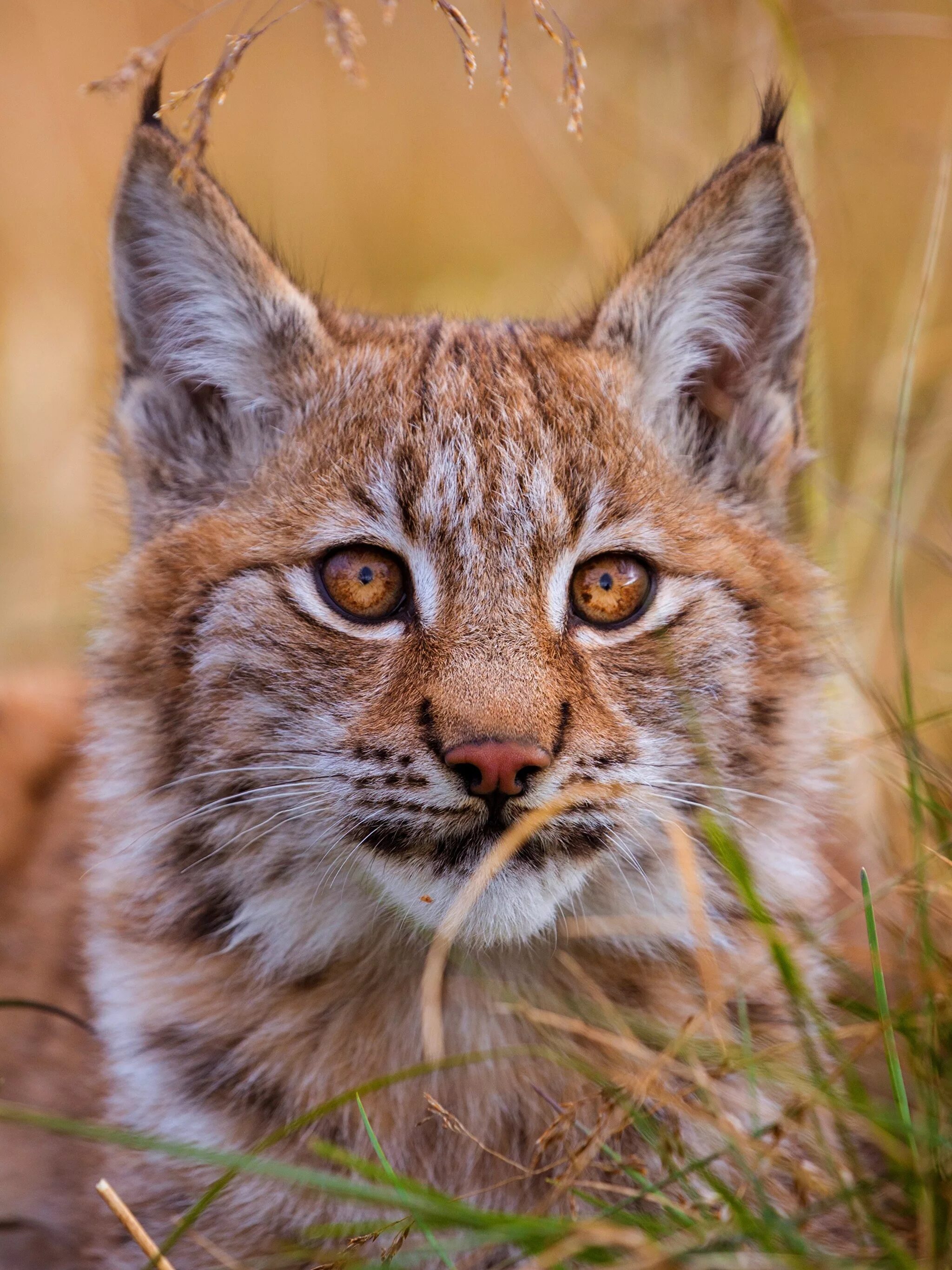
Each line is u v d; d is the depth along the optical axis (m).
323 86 22.36
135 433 8.42
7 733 10.81
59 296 16.72
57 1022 9.22
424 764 7.07
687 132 14.44
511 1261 6.86
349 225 21.14
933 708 10.94
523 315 14.47
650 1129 6.68
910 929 7.98
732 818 7.78
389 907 7.64
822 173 14.59
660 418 8.43
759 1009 7.75
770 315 8.51
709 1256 5.76
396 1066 7.75
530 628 7.38
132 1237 7.33
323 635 7.52
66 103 18.88
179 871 7.98
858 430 13.18
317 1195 7.44
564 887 7.37
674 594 7.79
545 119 15.48
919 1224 6.36
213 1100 7.73
